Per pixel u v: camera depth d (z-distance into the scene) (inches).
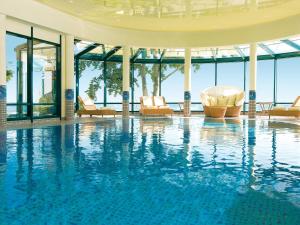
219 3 389.7
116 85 881.5
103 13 449.1
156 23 514.9
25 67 426.3
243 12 435.8
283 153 223.6
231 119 539.2
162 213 112.0
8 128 351.3
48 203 120.7
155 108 587.2
